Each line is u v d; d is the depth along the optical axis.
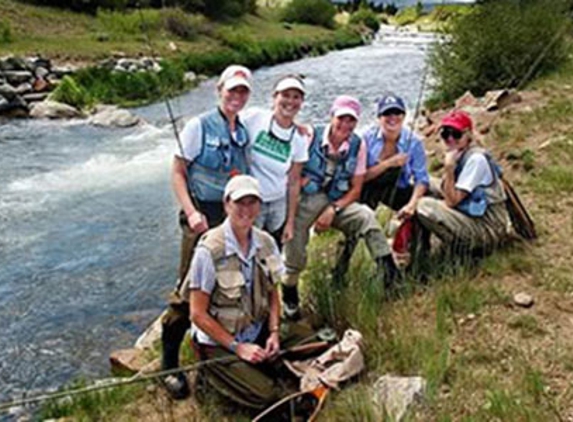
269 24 40.84
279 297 5.03
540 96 12.55
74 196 10.84
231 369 4.33
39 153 13.63
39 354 6.10
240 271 4.32
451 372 4.43
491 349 4.62
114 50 23.84
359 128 14.39
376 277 5.34
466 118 5.57
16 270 7.95
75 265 8.09
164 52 25.84
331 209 5.29
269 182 4.91
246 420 4.27
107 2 29.58
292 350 4.61
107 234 9.12
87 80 19.94
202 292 4.29
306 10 44.78
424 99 16.11
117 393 4.78
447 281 5.37
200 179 4.69
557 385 4.23
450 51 15.04
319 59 33.19
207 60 26.59
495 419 3.95
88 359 6.01
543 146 9.02
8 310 6.96
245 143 4.77
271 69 29.00
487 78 14.50
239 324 4.36
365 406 4.04
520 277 5.52
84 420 4.58
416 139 5.64
